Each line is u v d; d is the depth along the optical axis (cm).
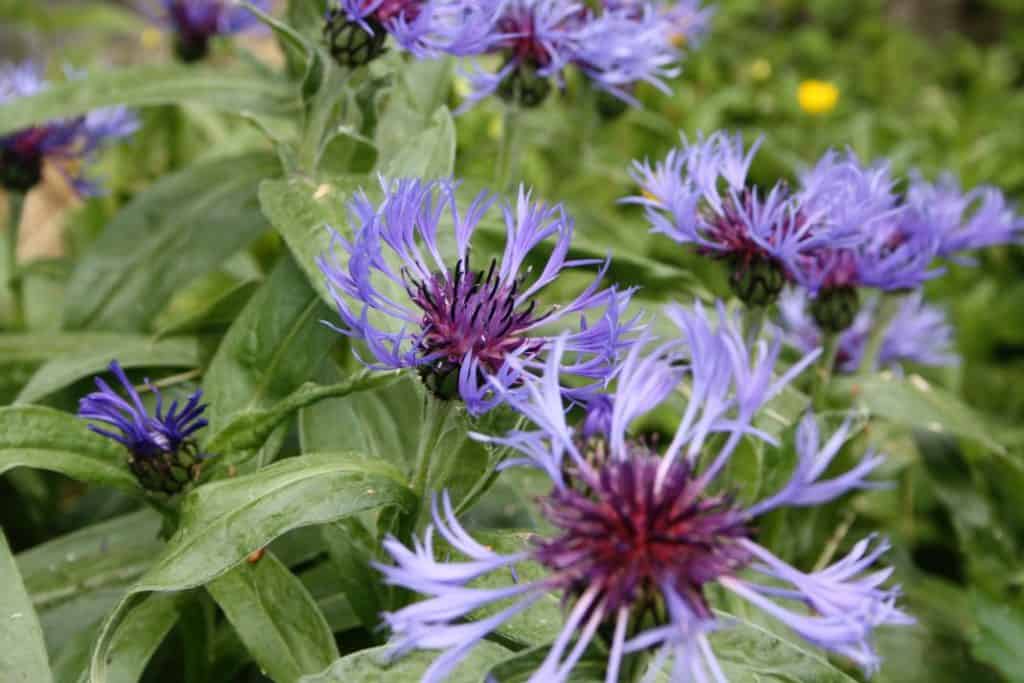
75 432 47
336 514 46
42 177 65
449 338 45
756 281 52
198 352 57
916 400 60
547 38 57
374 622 50
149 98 59
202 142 82
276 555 53
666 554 40
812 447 40
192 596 49
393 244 45
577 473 41
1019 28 159
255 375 51
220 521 46
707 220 52
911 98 131
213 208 62
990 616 56
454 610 40
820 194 52
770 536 56
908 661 59
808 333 65
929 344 67
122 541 54
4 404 58
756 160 93
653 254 75
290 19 60
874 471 63
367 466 47
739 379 41
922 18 168
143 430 47
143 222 61
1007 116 122
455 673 44
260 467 50
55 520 60
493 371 45
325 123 54
